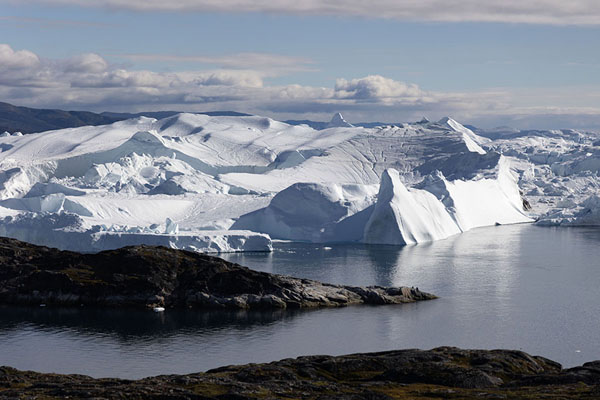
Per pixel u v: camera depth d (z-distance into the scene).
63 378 192.25
